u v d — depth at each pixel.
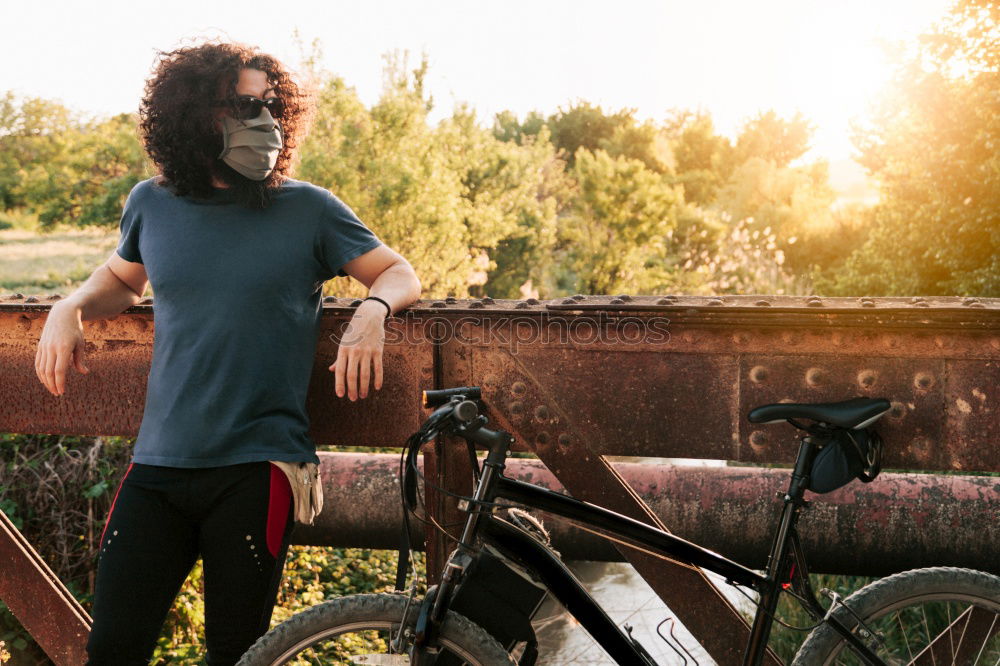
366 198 10.81
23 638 3.15
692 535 2.60
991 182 9.23
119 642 1.66
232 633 1.71
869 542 2.52
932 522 2.49
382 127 11.16
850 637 1.86
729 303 1.92
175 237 1.75
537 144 24.75
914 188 10.52
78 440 3.66
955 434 1.85
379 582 4.32
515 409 2.01
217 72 1.70
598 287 20.70
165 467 1.69
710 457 1.95
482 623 1.72
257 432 1.70
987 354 1.81
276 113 1.79
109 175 14.67
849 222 23.41
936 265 10.36
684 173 46.66
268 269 1.73
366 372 1.76
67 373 2.16
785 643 3.47
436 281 11.23
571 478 1.99
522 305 2.02
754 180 38.84
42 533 3.55
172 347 1.72
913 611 2.29
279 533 1.72
